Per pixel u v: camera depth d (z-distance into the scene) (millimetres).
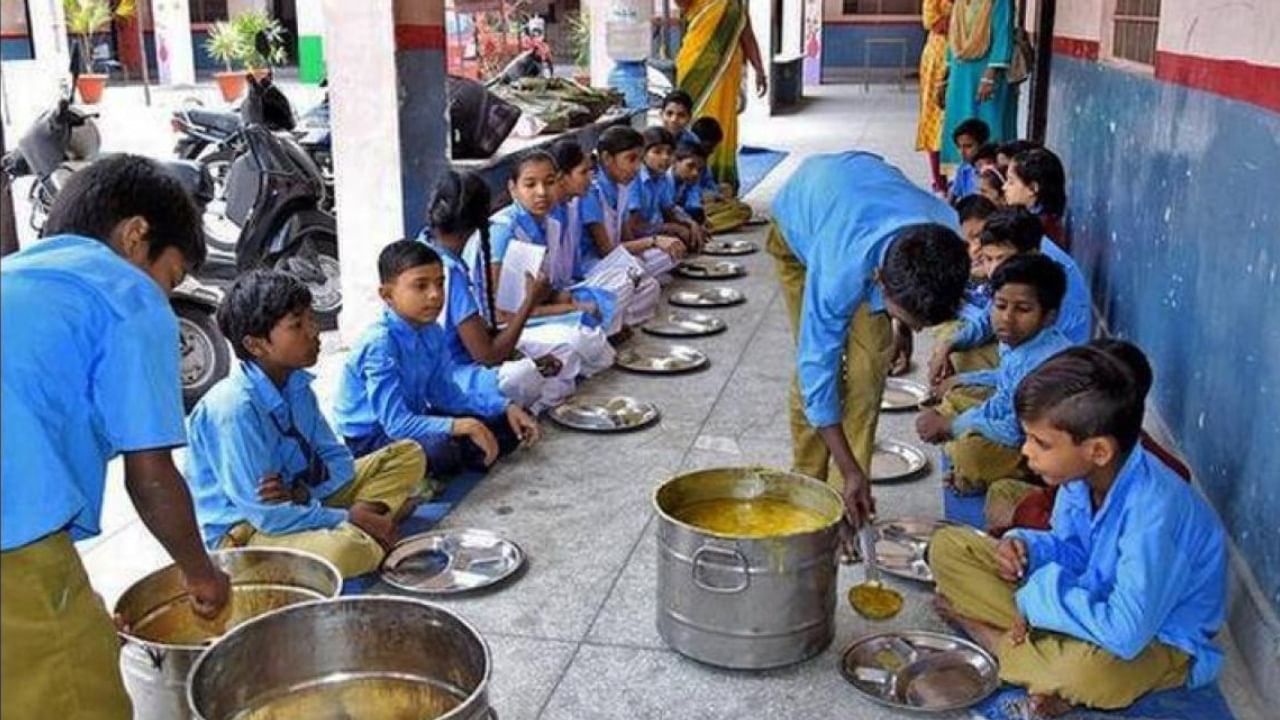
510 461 3670
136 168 1767
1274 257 2613
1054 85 7121
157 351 1699
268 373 2832
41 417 1597
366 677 2072
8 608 1603
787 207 3217
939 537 2635
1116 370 2197
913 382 4340
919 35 18688
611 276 4840
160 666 2070
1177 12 3760
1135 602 2201
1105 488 2322
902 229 2518
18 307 1589
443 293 3445
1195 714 2393
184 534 1795
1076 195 5867
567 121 6746
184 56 16359
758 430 3930
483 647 1909
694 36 7801
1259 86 2785
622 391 4309
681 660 2578
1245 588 2635
